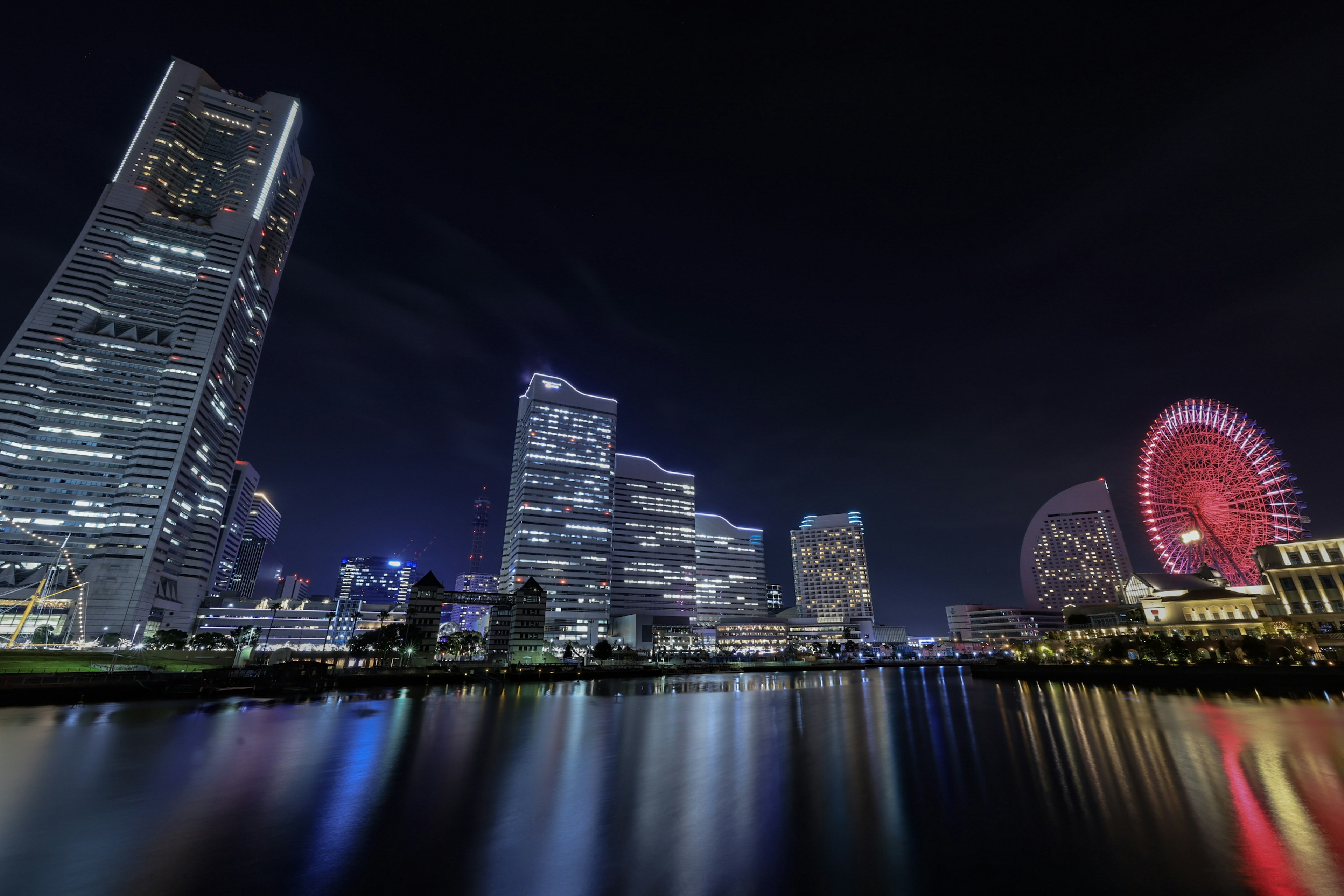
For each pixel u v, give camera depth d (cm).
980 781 3319
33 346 15900
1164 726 5325
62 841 2269
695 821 2564
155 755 3941
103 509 15550
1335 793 2964
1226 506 11269
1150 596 14225
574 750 4300
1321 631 10725
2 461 14862
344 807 2747
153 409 16538
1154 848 2209
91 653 11019
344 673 10475
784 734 5103
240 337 19875
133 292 17825
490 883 1897
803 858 2134
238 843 2258
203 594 17825
